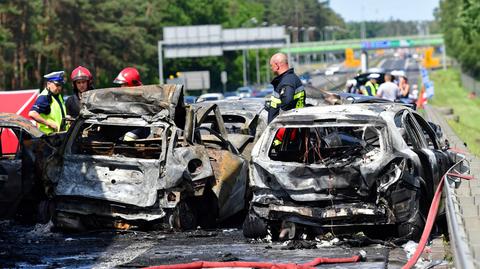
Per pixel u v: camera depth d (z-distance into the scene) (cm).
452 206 1617
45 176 2119
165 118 2092
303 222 1850
